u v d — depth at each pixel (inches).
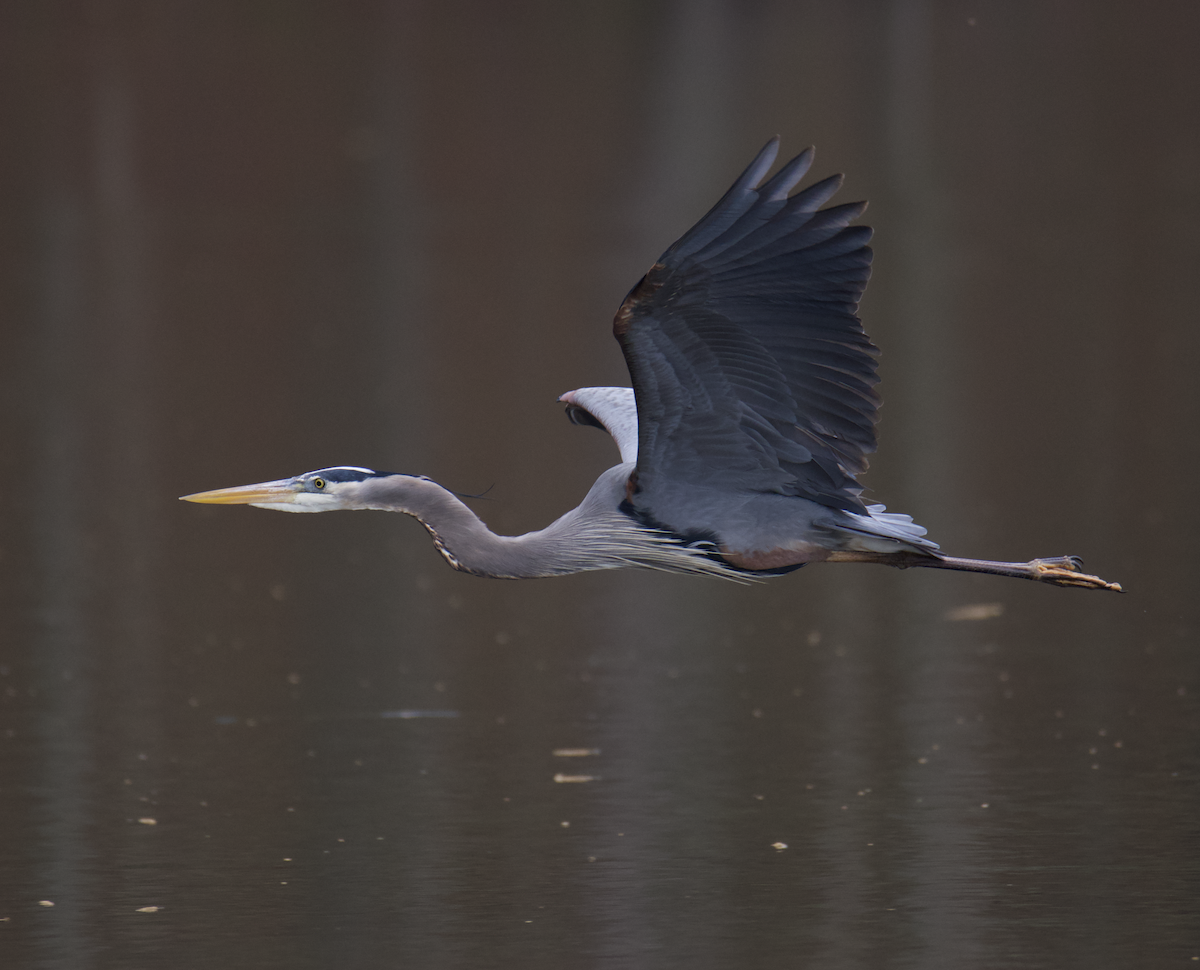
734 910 336.5
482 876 355.6
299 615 549.6
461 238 1061.8
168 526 640.4
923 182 1183.6
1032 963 311.3
